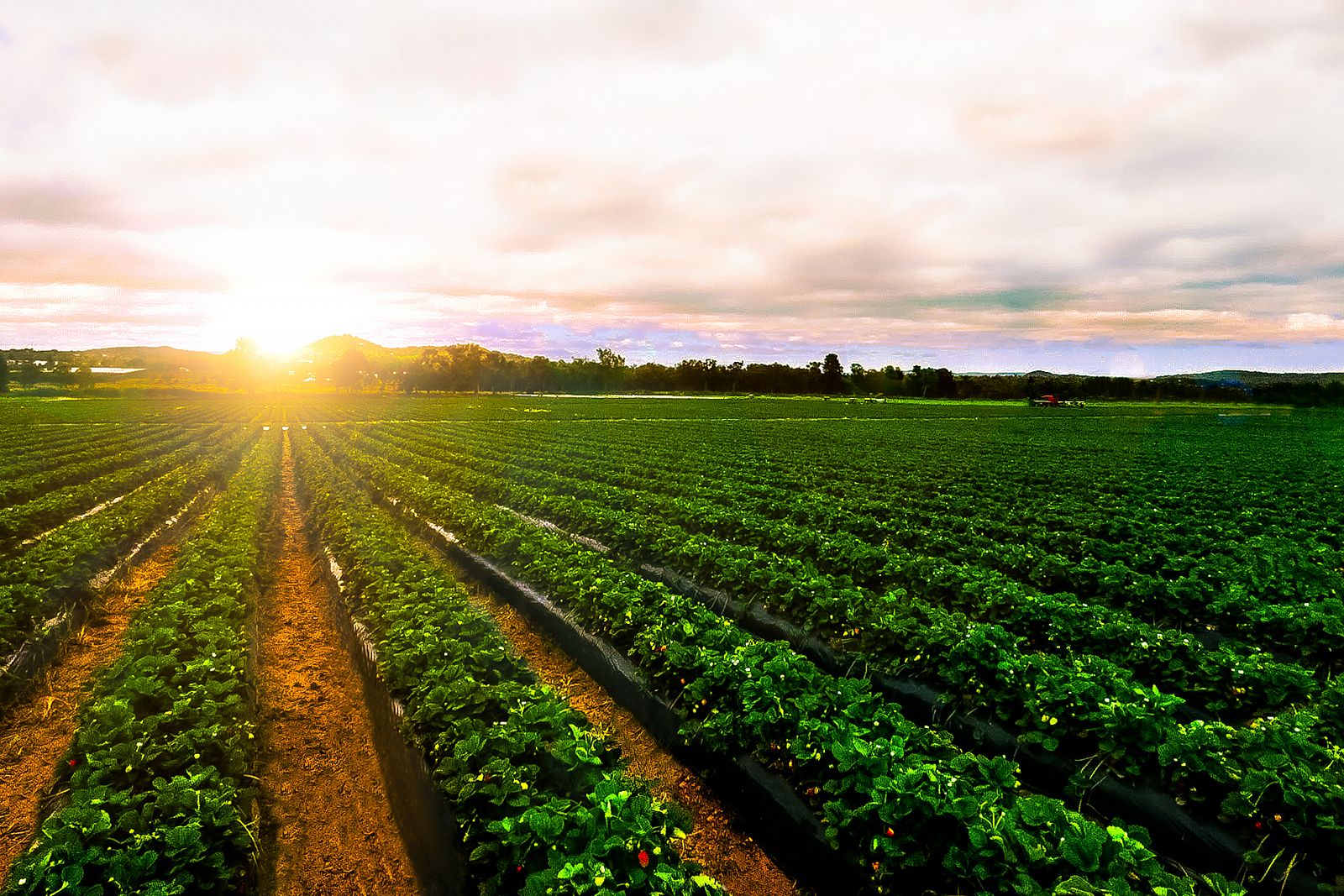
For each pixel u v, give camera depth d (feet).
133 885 15.93
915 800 18.02
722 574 43.70
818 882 20.24
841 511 62.95
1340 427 248.11
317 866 21.61
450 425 211.41
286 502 83.97
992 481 93.25
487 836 18.57
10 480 82.23
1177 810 20.79
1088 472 107.14
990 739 25.98
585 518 60.75
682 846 22.57
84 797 18.51
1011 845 16.63
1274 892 18.07
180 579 38.58
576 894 14.79
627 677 31.91
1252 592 39.14
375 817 24.13
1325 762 19.92
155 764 21.21
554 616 39.22
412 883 21.06
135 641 29.53
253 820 21.43
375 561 42.19
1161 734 22.20
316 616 43.32
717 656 28.53
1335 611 34.30
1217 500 77.92
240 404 371.97
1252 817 19.49
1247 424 258.57
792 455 127.85
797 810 21.61
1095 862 15.89
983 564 48.16
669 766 27.14
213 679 26.22
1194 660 28.71
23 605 34.68
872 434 189.37
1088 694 24.13
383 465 96.02
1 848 21.45
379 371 654.94
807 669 27.04
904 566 42.96
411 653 27.96
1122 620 32.89
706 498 75.46
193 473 85.05
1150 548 51.85
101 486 76.54
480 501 73.61
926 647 30.22
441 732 22.97
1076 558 51.34
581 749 20.56
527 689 24.97
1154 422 264.52
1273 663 27.58
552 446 139.64
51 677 33.50
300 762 27.27
